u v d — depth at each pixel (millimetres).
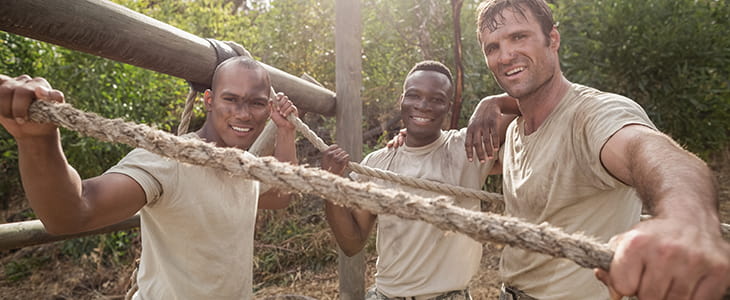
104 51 1615
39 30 1410
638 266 701
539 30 1646
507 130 1962
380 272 2408
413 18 6016
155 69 1853
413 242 2258
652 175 966
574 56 6129
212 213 1556
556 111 1635
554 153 1604
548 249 747
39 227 2562
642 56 5922
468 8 6105
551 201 1626
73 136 6113
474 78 5891
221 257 1592
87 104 5918
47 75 6047
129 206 1336
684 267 680
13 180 8008
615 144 1285
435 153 2422
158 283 1577
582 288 1669
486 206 6000
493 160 2262
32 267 6926
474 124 2064
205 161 917
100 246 6344
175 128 7527
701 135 6188
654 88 6062
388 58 6574
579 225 1619
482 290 4863
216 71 1703
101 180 1281
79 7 1487
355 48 3275
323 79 7188
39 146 1026
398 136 2609
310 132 2193
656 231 715
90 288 6316
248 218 1722
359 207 840
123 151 6266
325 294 5270
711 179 864
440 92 2344
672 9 6051
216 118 1682
